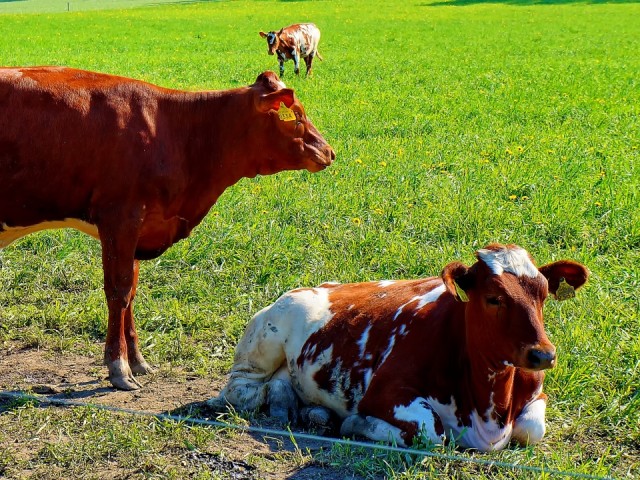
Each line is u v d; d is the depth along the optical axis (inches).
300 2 2787.9
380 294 241.1
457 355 215.5
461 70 1045.8
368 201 434.3
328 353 234.4
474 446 216.8
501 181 470.0
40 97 259.4
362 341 230.7
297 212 417.7
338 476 205.0
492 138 601.3
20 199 263.6
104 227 264.5
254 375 251.9
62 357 288.7
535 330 195.3
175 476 204.8
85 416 236.1
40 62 1142.3
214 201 290.0
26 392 255.8
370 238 375.2
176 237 288.4
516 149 554.6
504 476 203.5
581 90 850.1
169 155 270.8
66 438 225.8
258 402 243.9
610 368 259.8
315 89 874.8
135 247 267.9
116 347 265.3
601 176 473.7
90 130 259.9
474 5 2488.9
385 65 1122.0
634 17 1977.1
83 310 317.1
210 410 247.6
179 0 3257.9
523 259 204.1
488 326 202.7
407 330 223.0
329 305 243.8
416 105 758.5
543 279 202.7
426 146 574.2
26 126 257.4
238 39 1577.3
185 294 334.0
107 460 214.2
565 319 288.4
